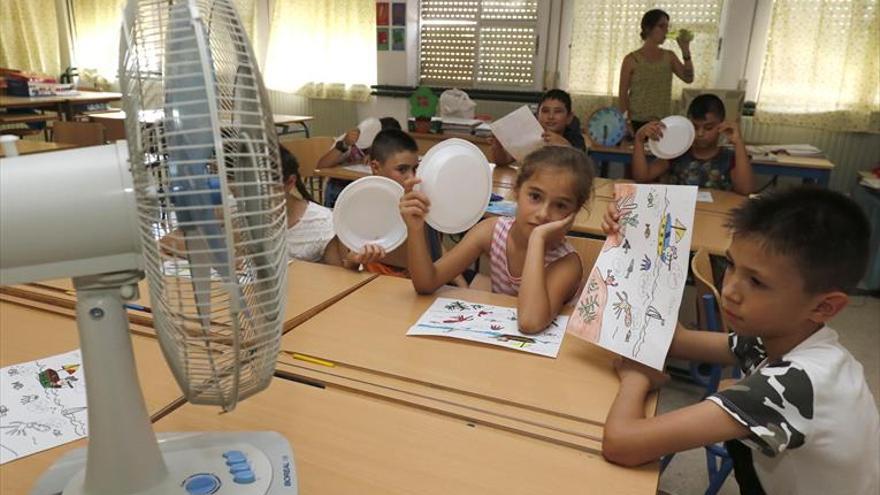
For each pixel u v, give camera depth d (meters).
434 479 0.76
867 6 3.64
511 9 4.71
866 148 3.84
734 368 1.37
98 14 6.35
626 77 3.98
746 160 2.85
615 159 3.65
